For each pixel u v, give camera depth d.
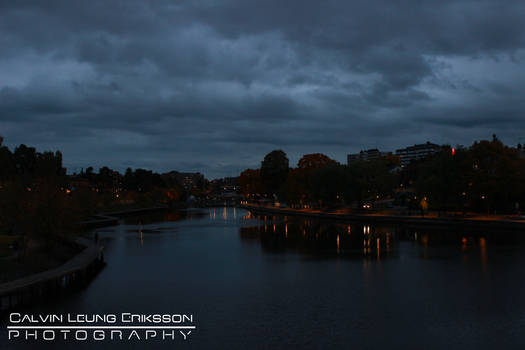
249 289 36.72
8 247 49.94
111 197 167.12
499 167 78.00
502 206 84.81
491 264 44.53
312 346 23.84
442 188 82.19
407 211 102.81
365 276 40.81
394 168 172.75
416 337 24.84
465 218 78.62
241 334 25.92
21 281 33.62
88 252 49.00
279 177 189.12
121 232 89.94
